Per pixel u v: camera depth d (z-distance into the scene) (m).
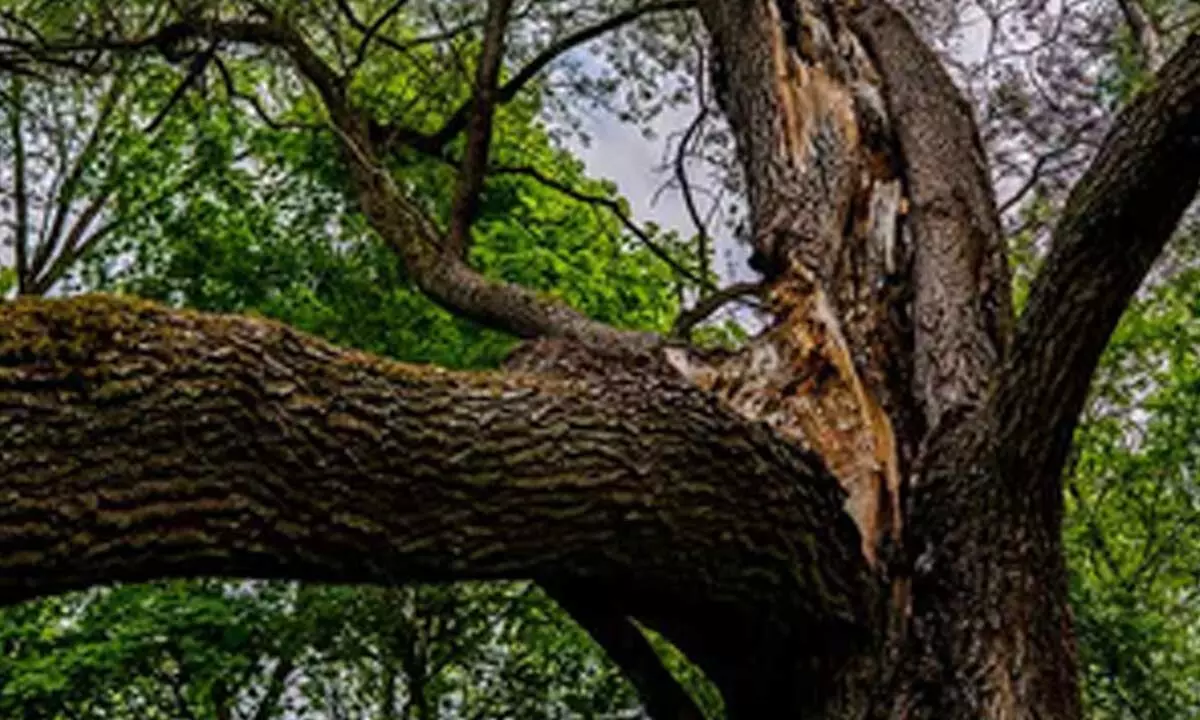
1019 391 2.63
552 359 2.66
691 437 2.53
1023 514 2.75
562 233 8.91
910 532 2.83
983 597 2.69
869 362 3.17
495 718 7.24
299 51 6.84
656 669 3.01
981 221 3.49
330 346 2.23
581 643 6.84
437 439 2.23
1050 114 5.42
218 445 1.96
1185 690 6.74
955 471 2.82
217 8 6.75
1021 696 2.59
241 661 6.09
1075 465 9.62
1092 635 6.32
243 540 1.99
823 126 3.76
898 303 3.32
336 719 7.40
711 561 2.55
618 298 8.84
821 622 2.73
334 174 8.36
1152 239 2.42
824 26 4.07
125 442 1.87
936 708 2.64
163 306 2.07
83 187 8.69
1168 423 9.30
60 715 6.45
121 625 6.03
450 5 7.41
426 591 6.76
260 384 2.04
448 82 7.73
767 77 3.95
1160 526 9.84
